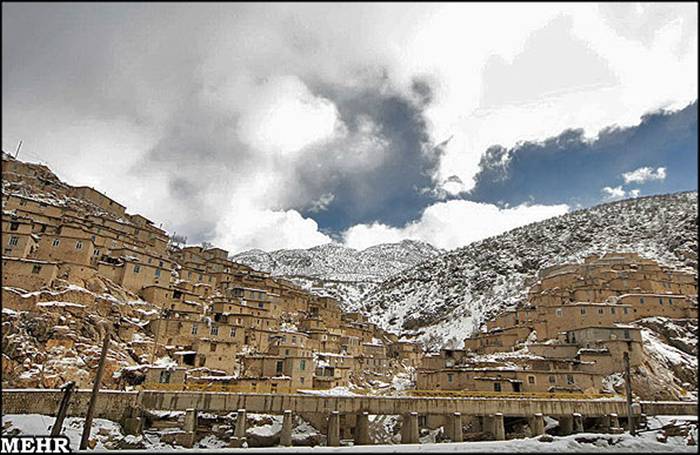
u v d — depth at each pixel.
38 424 41.22
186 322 71.38
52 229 78.44
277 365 66.81
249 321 85.00
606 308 85.56
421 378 74.62
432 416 61.00
